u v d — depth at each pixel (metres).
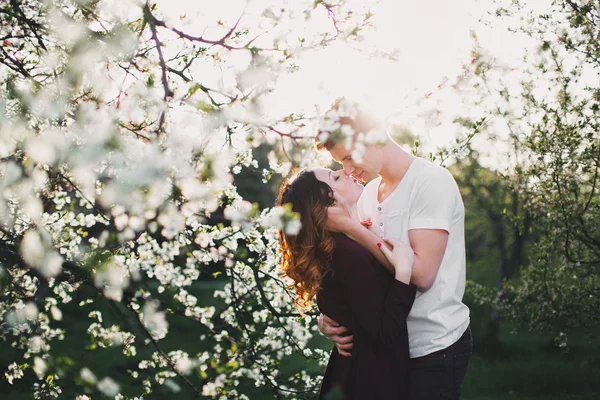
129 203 1.62
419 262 2.31
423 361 2.38
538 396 8.95
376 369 2.32
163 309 3.61
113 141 1.60
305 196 2.40
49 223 2.75
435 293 2.39
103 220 2.91
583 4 5.12
